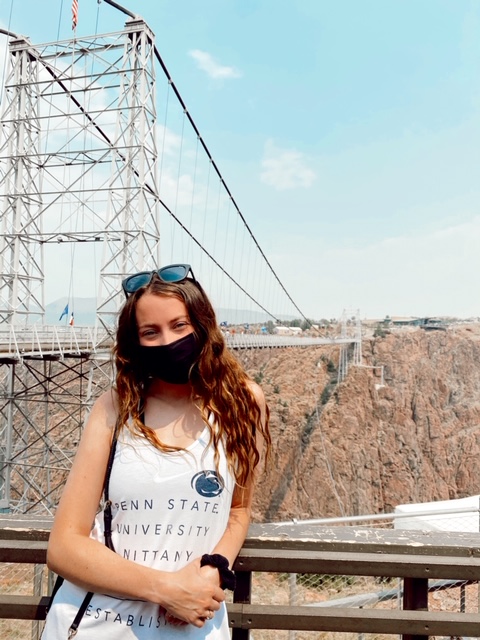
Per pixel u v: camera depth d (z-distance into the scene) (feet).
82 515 4.31
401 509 30.81
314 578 15.06
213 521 4.53
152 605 4.30
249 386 5.24
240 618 5.32
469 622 5.25
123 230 56.54
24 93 63.93
